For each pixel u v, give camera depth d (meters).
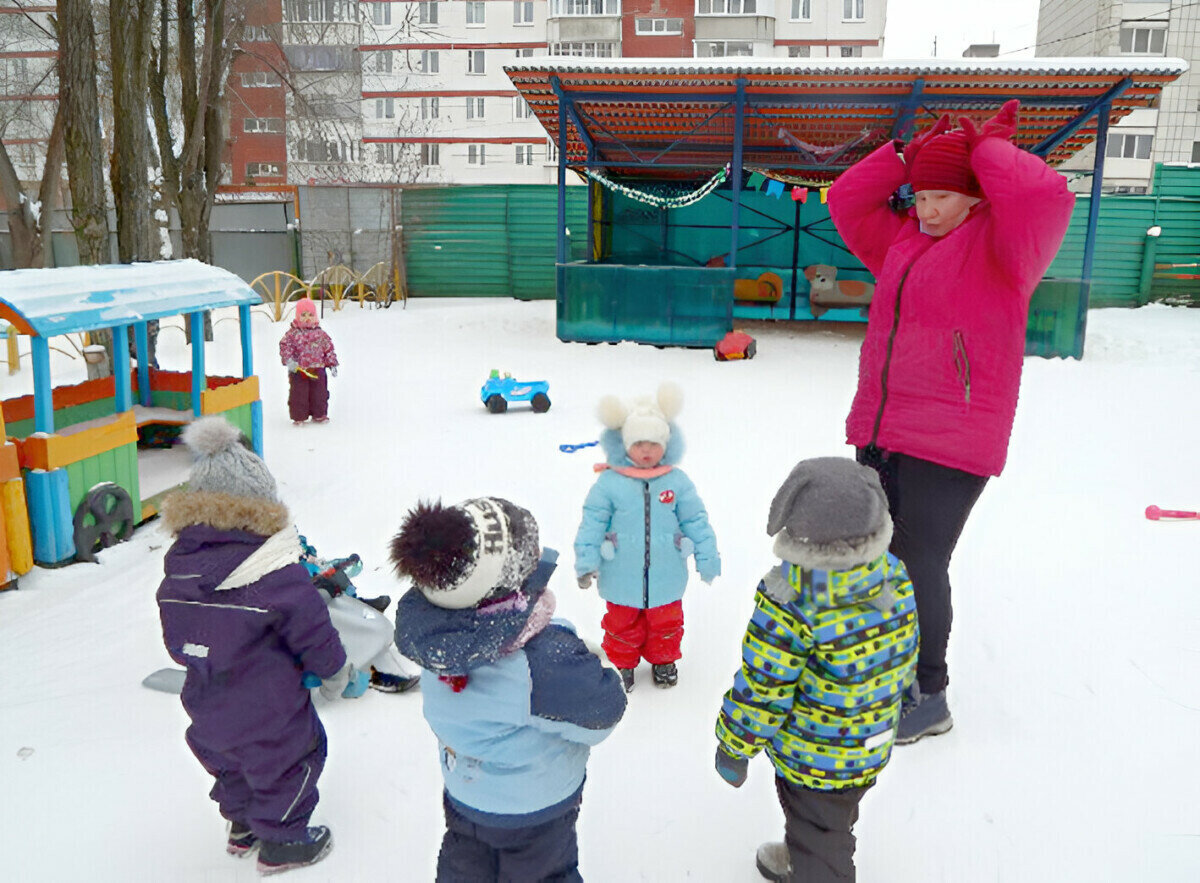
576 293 14.55
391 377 11.89
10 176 10.88
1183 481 6.98
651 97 13.92
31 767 3.36
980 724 3.61
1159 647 4.22
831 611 2.32
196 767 3.39
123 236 10.03
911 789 3.19
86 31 9.03
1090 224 12.88
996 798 3.15
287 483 7.07
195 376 6.67
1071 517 6.11
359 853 2.90
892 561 2.50
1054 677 3.97
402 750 3.47
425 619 2.06
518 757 2.15
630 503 3.76
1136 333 15.36
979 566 5.25
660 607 3.83
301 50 26.00
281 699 2.66
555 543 5.68
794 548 2.30
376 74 44.97
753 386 11.20
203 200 15.40
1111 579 5.04
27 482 5.18
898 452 3.38
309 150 35.31
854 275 16.88
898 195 3.66
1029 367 12.37
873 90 13.16
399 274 21.53
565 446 8.06
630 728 3.62
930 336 3.31
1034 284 3.23
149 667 4.14
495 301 21.48
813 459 2.38
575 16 45.00
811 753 2.40
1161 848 2.89
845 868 2.49
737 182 13.72
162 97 14.39
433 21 46.38
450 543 1.96
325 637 2.67
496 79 47.09
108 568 5.30
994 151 3.01
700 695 3.88
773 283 17.33
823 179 16.50
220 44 15.11
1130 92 12.70
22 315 4.89
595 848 2.92
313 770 2.83
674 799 3.17
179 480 6.50
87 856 2.90
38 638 4.43
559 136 13.98
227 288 6.85
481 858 2.29
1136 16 33.56
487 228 21.36
